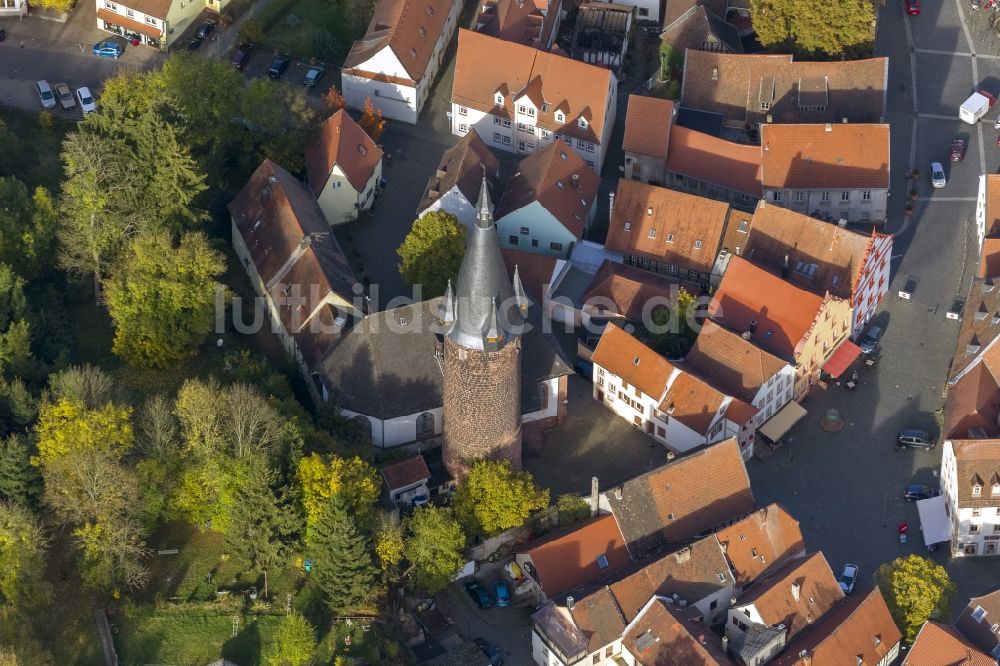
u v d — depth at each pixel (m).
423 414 175.75
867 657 158.25
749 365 183.12
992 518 174.62
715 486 172.50
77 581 155.25
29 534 149.38
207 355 182.50
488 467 165.50
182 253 175.12
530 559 164.88
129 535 154.62
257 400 162.25
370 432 175.62
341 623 157.75
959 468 174.75
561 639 158.38
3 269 174.75
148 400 167.12
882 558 176.38
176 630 154.12
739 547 167.12
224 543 162.00
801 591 162.25
